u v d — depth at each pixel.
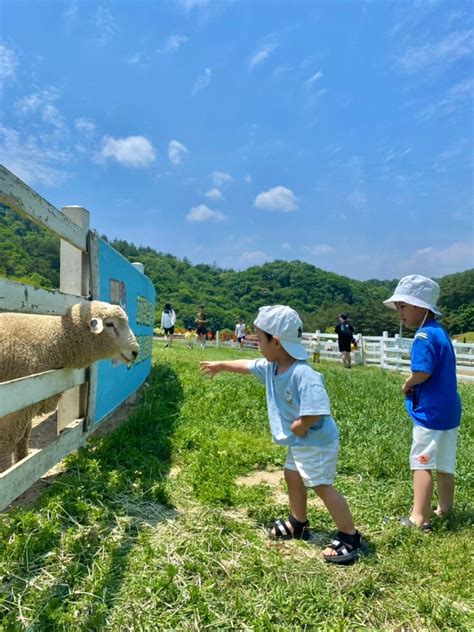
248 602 2.34
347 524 2.89
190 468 4.21
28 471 3.04
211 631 2.15
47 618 2.12
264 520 3.40
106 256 5.09
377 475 4.47
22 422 3.62
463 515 3.53
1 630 2.00
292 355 3.01
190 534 3.01
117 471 3.81
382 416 6.61
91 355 4.03
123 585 2.42
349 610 2.36
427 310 3.58
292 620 2.27
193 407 6.50
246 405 6.90
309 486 2.93
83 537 2.80
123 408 6.86
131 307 6.91
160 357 13.38
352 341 17.08
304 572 2.67
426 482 3.40
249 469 4.56
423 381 3.47
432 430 3.42
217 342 30.17
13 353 3.69
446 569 2.76
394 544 3.08
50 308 3.37
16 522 2.86
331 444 2.95
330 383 9.66
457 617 2.34
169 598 2.33
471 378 15.08
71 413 4.43
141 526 3.06
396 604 2.45
